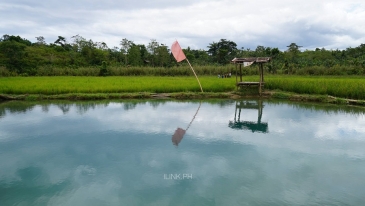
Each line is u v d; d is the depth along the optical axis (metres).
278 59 40.59
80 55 42.28
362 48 42.00
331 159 5.98
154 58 43.69
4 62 32.66
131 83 19.34
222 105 13.23
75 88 16.17
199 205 4.12
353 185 4.79
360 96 13.48
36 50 40.12
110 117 10.26
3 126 8.91
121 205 4.14
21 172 5.33
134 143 7.06
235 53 48.69
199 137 7.62
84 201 4.27
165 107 12.61
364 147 6.78
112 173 5.25
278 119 9.98
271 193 4.50
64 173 5.27
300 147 6.77
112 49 49.69
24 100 14.85
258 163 5.73
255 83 15.99
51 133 8.04
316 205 4.16
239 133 8.05
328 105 13.14
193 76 32.06
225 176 5.11
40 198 4.36
